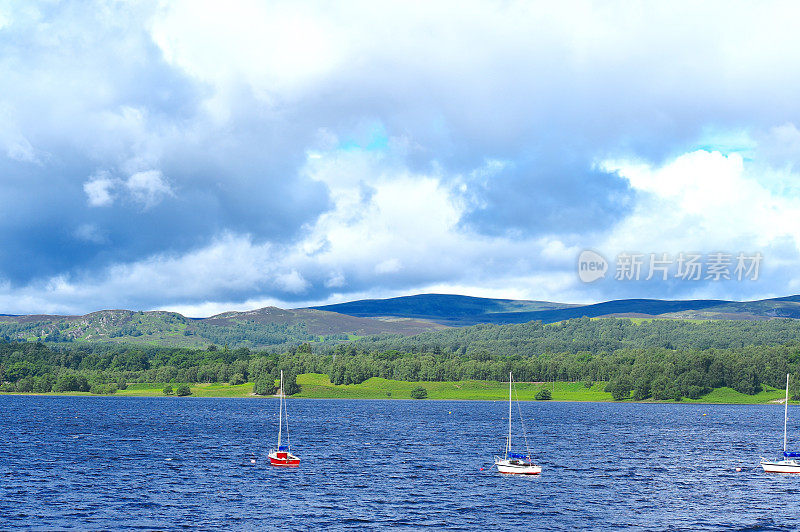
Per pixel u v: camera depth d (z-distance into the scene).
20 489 111.31
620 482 123.94
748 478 129.12
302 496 108.75
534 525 93.44
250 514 97.19
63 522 92.06
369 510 100.06
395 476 126.88
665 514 100.12
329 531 89.50
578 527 92.88
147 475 125.88
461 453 161.62
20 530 88.19
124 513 97.00
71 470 130.38
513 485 119.38
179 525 91.50
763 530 92.69
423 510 100.38
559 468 139.12
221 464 139.75
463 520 95.25
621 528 92.69
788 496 112.56
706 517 98.62
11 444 170.50
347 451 164.12
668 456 160.75
